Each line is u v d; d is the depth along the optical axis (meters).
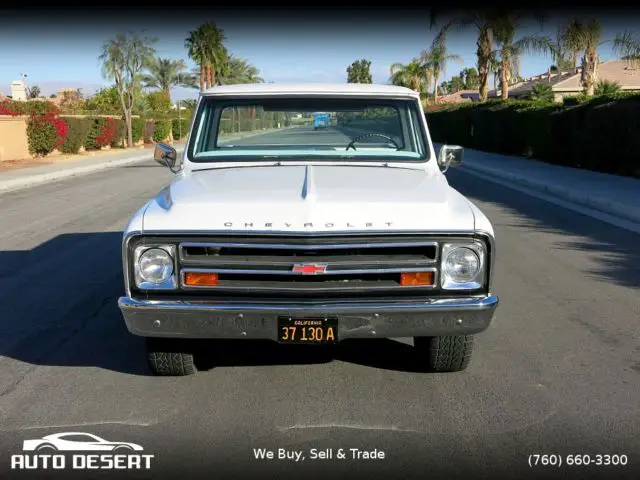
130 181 19.39
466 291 4.04
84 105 56.88
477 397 4.39
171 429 4.00
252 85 5.57
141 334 4.07
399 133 5.38
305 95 5.33
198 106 5.39
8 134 26.95
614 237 9.96
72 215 12.42
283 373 4.80
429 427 4.00
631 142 16.70
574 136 19.83
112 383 4.66
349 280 4.02
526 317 6.11
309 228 3.90
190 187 4.52
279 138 5.34
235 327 3.99
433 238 3.97
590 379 4.69
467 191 15.79
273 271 3.94
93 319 6.11
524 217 11.85
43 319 6.12
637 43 25.53
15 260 8.53
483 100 34.12
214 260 3.96
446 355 4.57
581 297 6.78
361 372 4.81
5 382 4.70
